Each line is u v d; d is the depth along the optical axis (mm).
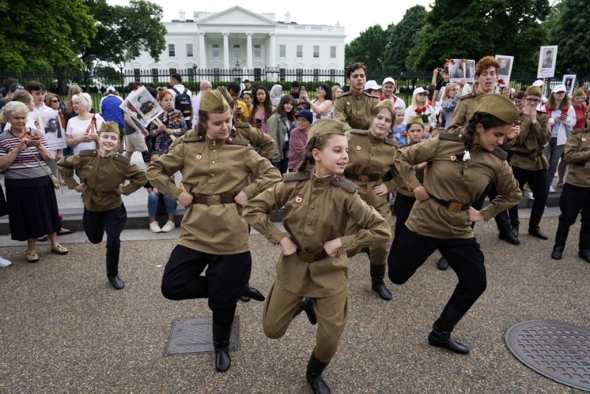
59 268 4629
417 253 3262
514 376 2906
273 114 7145
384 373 2918
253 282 4328
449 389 2768
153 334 3367
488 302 3965
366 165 3910
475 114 2941
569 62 31438
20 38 26797
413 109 7254
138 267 4652
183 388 2748
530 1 32438
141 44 57125
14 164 4578
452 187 3072
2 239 5500
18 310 3734
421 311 3777
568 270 4715
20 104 4590
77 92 7840
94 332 3396
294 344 3240
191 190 2975
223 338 2939
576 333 3441
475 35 32062
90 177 4027
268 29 66188
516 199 3137
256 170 3078
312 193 2492
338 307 2518
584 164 4809
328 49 70875
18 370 2930
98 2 51344
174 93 8453
